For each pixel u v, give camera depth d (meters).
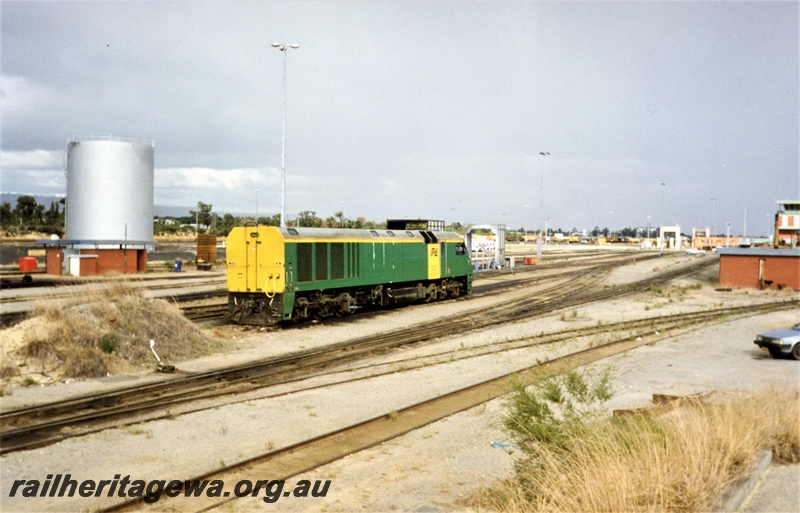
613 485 8.23
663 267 71.50
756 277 51.22
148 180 59.28
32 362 16.75
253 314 26.92
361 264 31.45
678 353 22.59
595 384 15.86
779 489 9.16
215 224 127.25
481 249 75.19
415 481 10.26
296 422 13.35
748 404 11.99
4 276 46.03
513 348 22.94
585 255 107.31
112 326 19.23
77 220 56.88
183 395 15.29
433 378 17.89
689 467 8.88
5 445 11.45
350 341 24.14
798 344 21.33
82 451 11.28
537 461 9.84
